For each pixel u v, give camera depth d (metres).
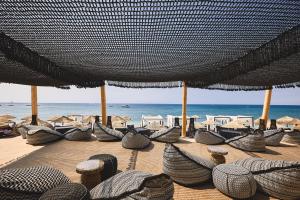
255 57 2.95
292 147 5.49
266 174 2.53
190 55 3.33
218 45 2.84
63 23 2.17
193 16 1.98
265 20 2.05
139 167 3.76
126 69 4.50
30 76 5.82
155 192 1.81
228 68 3.86
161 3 1.73
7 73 5.32
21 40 2.72
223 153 3.30
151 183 1.82
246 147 5.04
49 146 5.40
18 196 1.77
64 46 2.95
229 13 1.91
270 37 2.52
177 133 5.99
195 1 1.70
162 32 2.40
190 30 2.33
